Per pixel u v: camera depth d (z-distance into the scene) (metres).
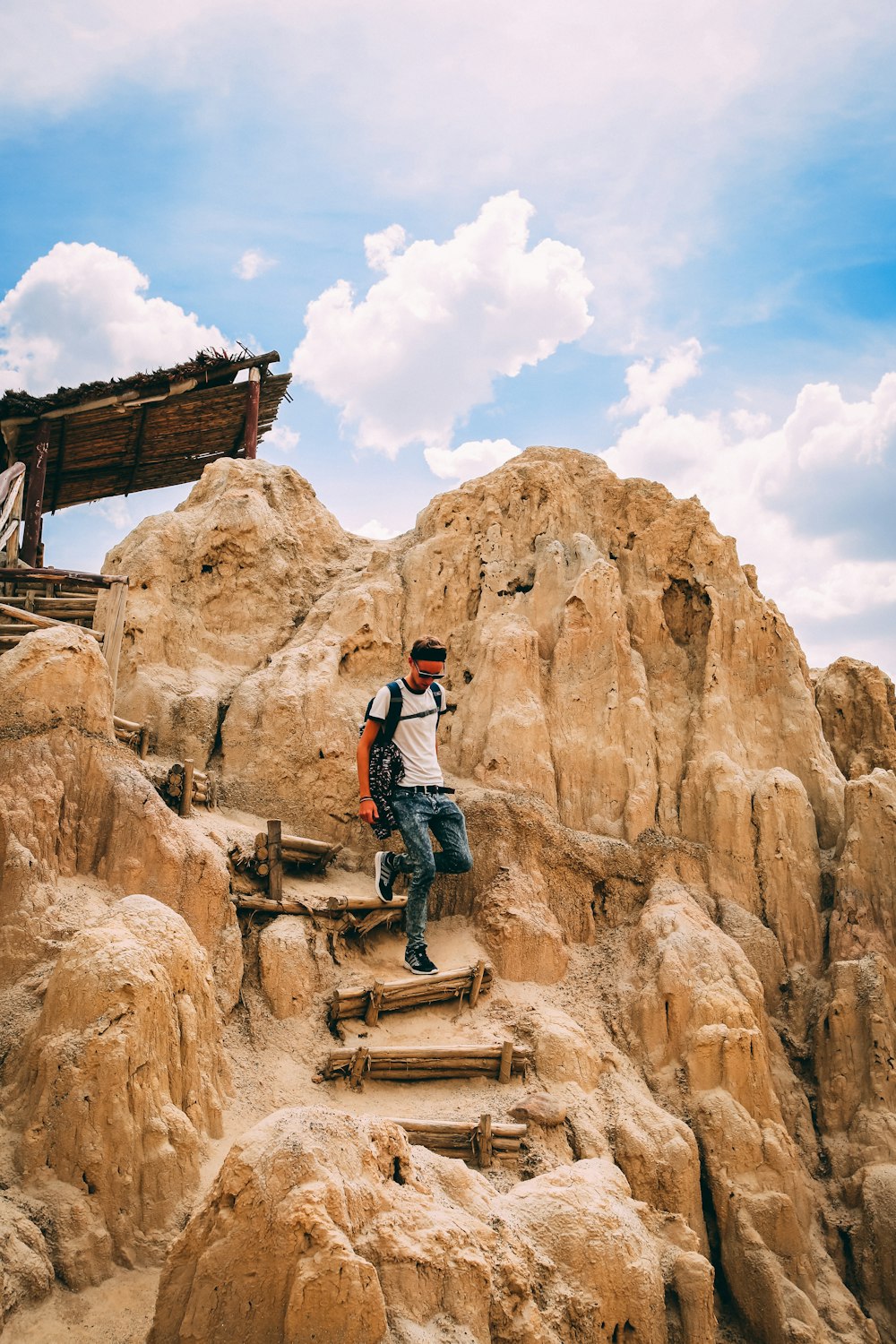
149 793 8.45
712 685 11.71
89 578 10.08
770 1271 7.99
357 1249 5.39
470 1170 6.58
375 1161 5.83
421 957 9.01
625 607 12.23
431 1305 5.48
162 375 14.10
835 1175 9.11
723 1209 8.31
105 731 8.73
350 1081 7.99
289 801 10.35
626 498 13.09
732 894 10.71
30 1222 5.71
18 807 7.78
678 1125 8.41
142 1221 6.04
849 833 10.82
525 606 12.15
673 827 11.09
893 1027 9.62
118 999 6.41
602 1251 6.44
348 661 11.59
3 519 11.77
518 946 9.58
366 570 12.70
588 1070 8.62
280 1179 5.41
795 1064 9.90
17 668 8.40
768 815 10.96
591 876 10.45
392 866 9.45
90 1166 5.99
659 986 9.34
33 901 7.43
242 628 12.01
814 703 12.62
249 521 12.29
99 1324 5.52
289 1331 5.05
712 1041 8.93
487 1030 8.74
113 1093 6.15
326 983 8.76
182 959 7.05
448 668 11.97
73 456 15.47
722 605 12.25
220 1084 7.27
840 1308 8.23
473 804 10.45
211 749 10.73
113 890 8.04
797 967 10.45
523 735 10.95
